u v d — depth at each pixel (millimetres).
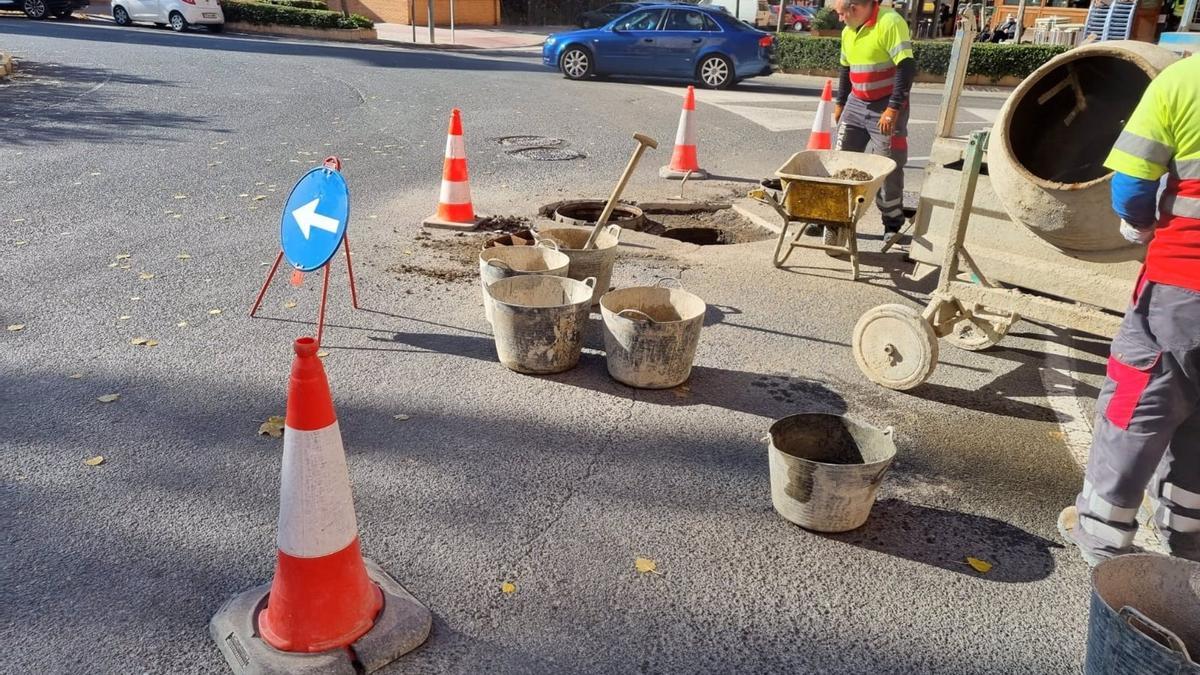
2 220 6836
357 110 12398
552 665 2684
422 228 7207
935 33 28453
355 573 2666
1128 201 2783
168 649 2678
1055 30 23719
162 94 12648
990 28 30703
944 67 21250
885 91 6777
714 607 2957
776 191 8016
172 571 3008
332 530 2576
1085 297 4141
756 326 5473
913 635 2873
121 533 3191
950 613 2982
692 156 9461
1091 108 4203
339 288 5773
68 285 5594
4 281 5605
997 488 3766
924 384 4770
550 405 4316
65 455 3672
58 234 6582
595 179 9203
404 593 2871
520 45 26234
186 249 6383
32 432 3842
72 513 3289
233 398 4234
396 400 4285
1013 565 3250
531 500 3508
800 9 33750
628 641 2791
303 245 4891
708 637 2820
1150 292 2799
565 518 3400
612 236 5543
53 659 2619
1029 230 3910
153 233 6715
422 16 33000
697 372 4785
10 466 3572
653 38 16828
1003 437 4211
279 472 3619
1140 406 2891
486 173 9250
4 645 2660
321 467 2531
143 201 7539
